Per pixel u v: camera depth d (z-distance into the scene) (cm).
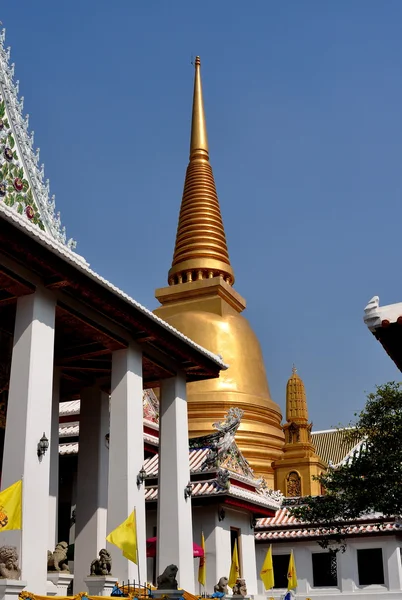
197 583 2847
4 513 1402
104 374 2445
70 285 1788
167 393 2370
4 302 1791
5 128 2086
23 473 1597
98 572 1753
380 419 2620
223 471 2931
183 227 5906
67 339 2105
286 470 4719
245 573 3092
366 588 3422
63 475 2895
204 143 6284
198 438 3306
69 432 2886
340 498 2734
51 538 2139
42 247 1666
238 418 3303
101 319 2020
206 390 4950
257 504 3169
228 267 5716
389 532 3412
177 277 5709
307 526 3634
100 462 2356
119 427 2023
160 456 2302
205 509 2939
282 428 5106
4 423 2020
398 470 2528
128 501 1925
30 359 1691
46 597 1340
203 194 5991
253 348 5322
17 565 1438
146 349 2228
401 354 1436
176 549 2153
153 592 1769
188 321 5244
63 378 2411
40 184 2222
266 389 5306
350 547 3516
